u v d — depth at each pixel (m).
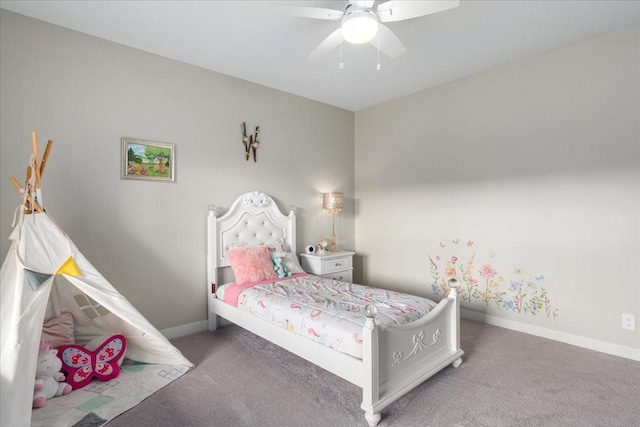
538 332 3.11
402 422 1.87
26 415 1.74
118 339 2.45
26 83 2.44
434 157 3.87
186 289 3.24
